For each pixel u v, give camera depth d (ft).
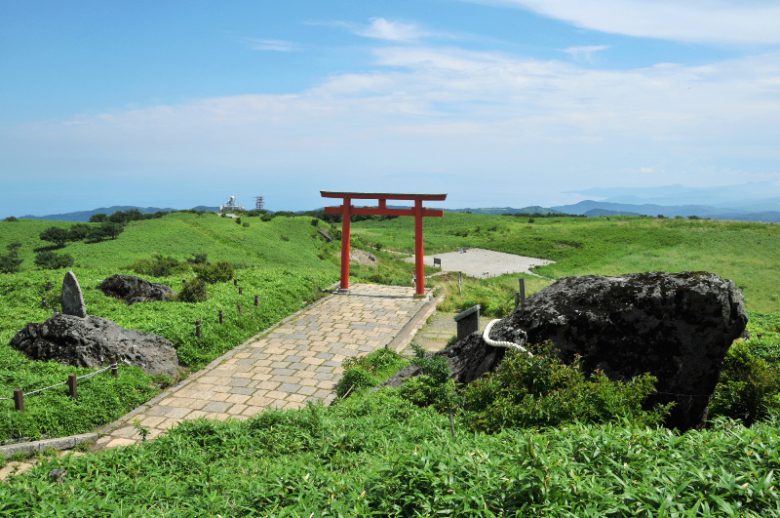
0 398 41.70
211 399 52.16
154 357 57.31
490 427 24.62
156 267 107.96
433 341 76.48
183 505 20.26
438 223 353.92
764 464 14.84
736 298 31.32
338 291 101.86
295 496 18.20
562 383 26.68
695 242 220.23
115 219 239.09
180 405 50.57
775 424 19.80
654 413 24.59
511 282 163.94
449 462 16.61
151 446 30.01
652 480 14.85
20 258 177.88
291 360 64.03
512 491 14.92
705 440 17.52
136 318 66.44
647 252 211.61
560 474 15.31
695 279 31.96
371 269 193.26
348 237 103.65
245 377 58.23
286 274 104.47
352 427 30.01
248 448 30.04
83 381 48.08
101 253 164.25
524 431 22.33
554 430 20.15
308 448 28.37
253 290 86.89
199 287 78.28
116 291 80.59
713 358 31.42
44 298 78.59
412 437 25.39
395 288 108.27
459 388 36.70
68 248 177.27
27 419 41.16
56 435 41.83
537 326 35.37
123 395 49.34
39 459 28.12
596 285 35.04
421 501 15.33
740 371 33.99
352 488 17.52
